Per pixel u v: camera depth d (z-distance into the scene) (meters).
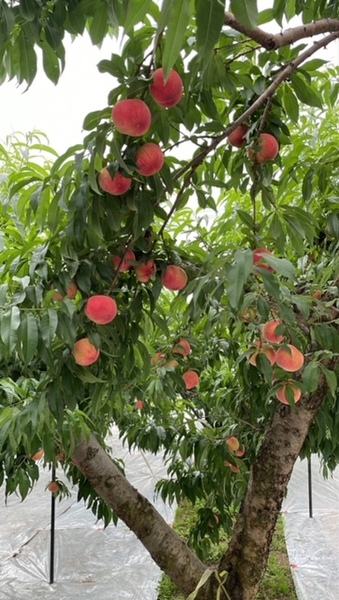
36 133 1.80
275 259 0.94
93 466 1.86
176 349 2.00
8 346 1.03
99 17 0.95
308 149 1.66
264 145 1.24
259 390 2.06
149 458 5.82
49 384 1.25
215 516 2.88
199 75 1.10
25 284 1.13
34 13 0.83
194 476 2.72
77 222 1.08
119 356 1.32
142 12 0.72
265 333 1.36
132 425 2.78
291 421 1.80
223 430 2.60
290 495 5.20
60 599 3.49
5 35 0.86
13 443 1.40
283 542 4.36
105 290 1.25
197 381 2.18
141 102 0.95
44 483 5.48
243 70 1.22
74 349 1.17
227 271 0.96
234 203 1.95
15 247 1.43
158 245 1.40
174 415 3.08
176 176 1.17
